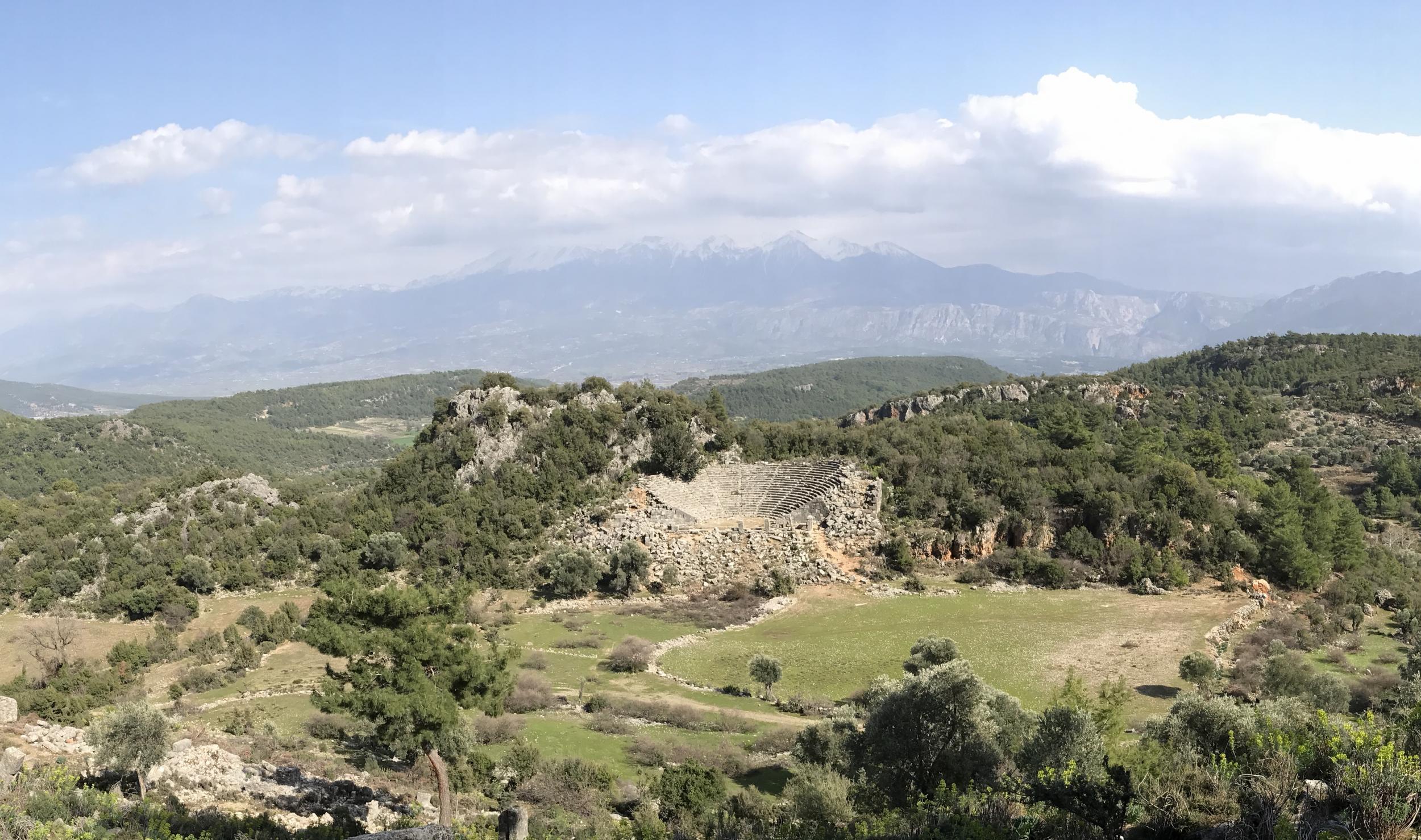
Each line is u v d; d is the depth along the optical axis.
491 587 105.00
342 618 40.19
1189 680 65.31
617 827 38.97
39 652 89.38
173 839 26.58
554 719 61.47
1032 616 85.94
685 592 100.56
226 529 121.56
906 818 27.67
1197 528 103.81
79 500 138.12
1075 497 107.44
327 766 47.75
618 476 126.88
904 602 91.94
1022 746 35.41
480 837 28.09
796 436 135.00
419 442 139.75
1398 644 79.62
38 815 26.20
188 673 77.50
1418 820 17.72
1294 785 19.97
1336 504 114.75
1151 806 21.77
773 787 46.72
